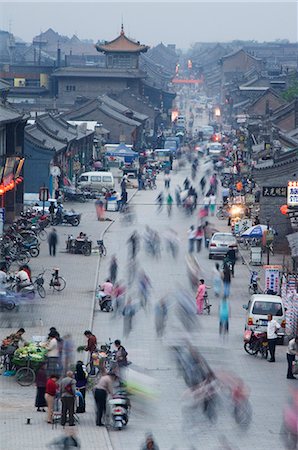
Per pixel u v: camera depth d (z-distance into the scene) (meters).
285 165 169.12
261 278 144.12
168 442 69.62
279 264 154.62
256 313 102.06
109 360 85.62
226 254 152.88
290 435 71.38
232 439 70.38
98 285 133.12
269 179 169.38
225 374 89.19
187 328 109.00
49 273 141.50
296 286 111.81
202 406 78.81
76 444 67.50
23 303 118.62
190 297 124.88
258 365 94.12
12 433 69.88
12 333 97.19
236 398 80.75
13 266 146.25
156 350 98.00
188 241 178.50
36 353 84.12
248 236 163.50
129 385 81.31
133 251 158.75
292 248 128.75
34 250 157.50
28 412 75.62
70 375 73.38
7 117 170.38
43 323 108.06
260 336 97.62
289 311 105.50
